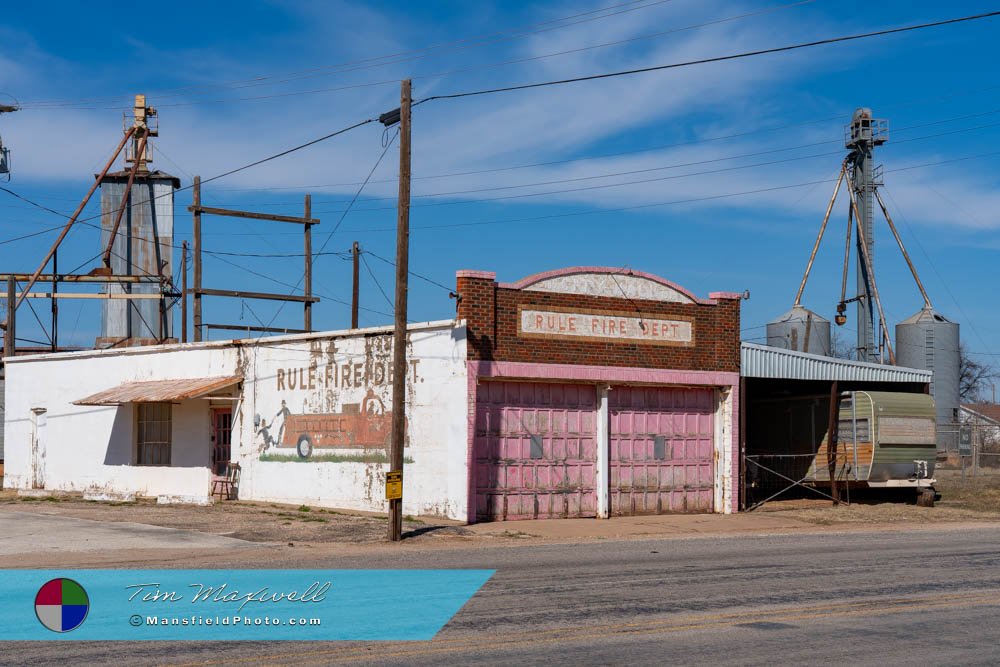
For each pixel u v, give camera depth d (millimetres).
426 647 9602
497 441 22953
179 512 23812
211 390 26469
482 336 22594
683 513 25641
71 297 38219
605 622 10820
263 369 26953
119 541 18453
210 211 35281
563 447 23953
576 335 23891
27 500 27672
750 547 18750
